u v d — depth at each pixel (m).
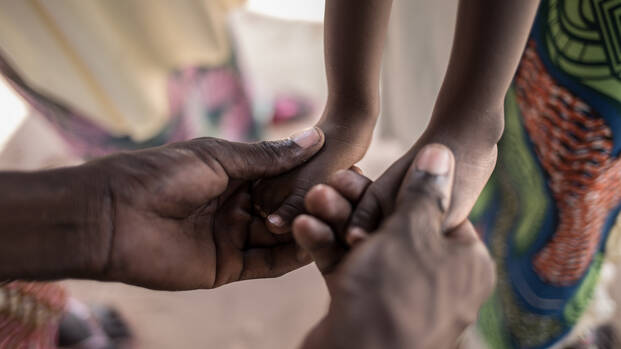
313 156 0.42
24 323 0.44
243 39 0.79
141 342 0.59
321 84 0.81
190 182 0.38
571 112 0.35
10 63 0.55
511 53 0.34
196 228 0.40
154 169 0.37
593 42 0.32
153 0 0.56
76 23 0.53
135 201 0.36
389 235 0.29
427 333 0.27
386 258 0.28
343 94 0.41
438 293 0.28
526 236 0.44
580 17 0.32
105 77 0.58
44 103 0.61
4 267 0.32
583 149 0.36
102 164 0.36
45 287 0.45
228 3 0.64
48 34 0.54
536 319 0.46
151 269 0.37
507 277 0.48
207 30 0.61
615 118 0.33
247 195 0.42
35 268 0.33
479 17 0.34
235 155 0.40
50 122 0.65
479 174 0.36
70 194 0.34
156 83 0.64
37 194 0.33
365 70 0.40
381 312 0.26
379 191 0.35
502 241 0.48
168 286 0.39
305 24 0.82
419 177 0.32
